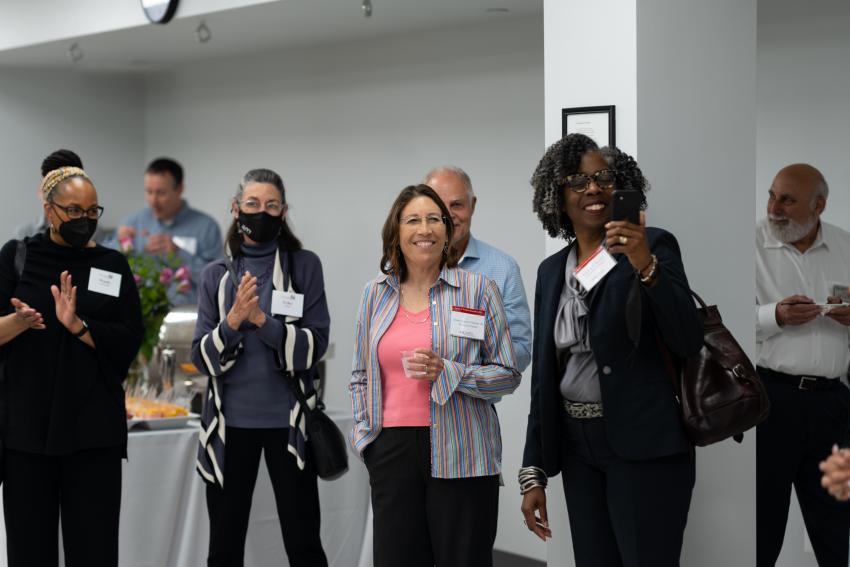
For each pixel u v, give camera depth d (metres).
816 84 4.85
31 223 7.46
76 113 8.05
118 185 8.27
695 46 3.78
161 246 7.02
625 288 2.84
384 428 3.25
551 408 3.02
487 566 3.25
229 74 7.61
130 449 4.23
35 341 3.62
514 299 3.96
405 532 3.21
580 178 2.91
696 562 3.66
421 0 5.48
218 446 3.83
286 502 3.88
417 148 6.41
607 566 2.99
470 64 6.11
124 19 6.22
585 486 3.01
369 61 6.65
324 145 6.97
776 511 4.47
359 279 6.79
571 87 3.68
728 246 3.88
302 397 3.86
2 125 7.68
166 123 8.16
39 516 3.63
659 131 3.60
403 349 3.25
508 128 5.94
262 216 3.82
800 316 4.33
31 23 6.80
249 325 3.85
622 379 2.85
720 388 2.82
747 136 4.02
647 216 3.55
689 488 2.91
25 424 3.58
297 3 5.54
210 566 3.90
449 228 3.33
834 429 4.43
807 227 4.56
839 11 4.76
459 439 3.19
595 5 3.61
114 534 3.74
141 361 5.12
